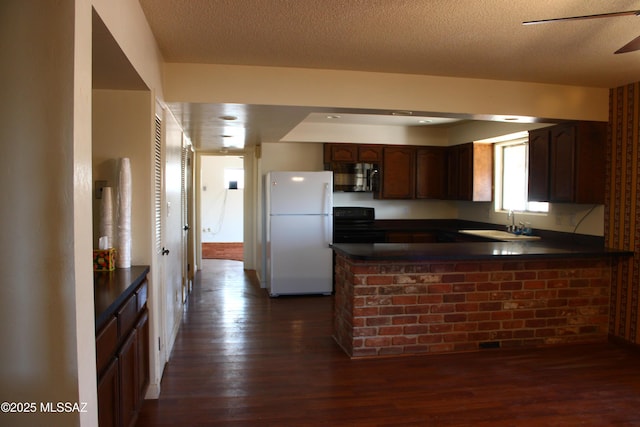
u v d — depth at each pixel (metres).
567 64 3.29
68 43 1.20
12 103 1.20
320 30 2.64
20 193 1.20
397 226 6.65
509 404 2.73
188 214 6.46
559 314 3.86
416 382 3.05
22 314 1.21
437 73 3.56
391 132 6.23
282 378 3.09
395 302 3.55
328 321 4.52
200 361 3.40
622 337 3.83
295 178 5.57
